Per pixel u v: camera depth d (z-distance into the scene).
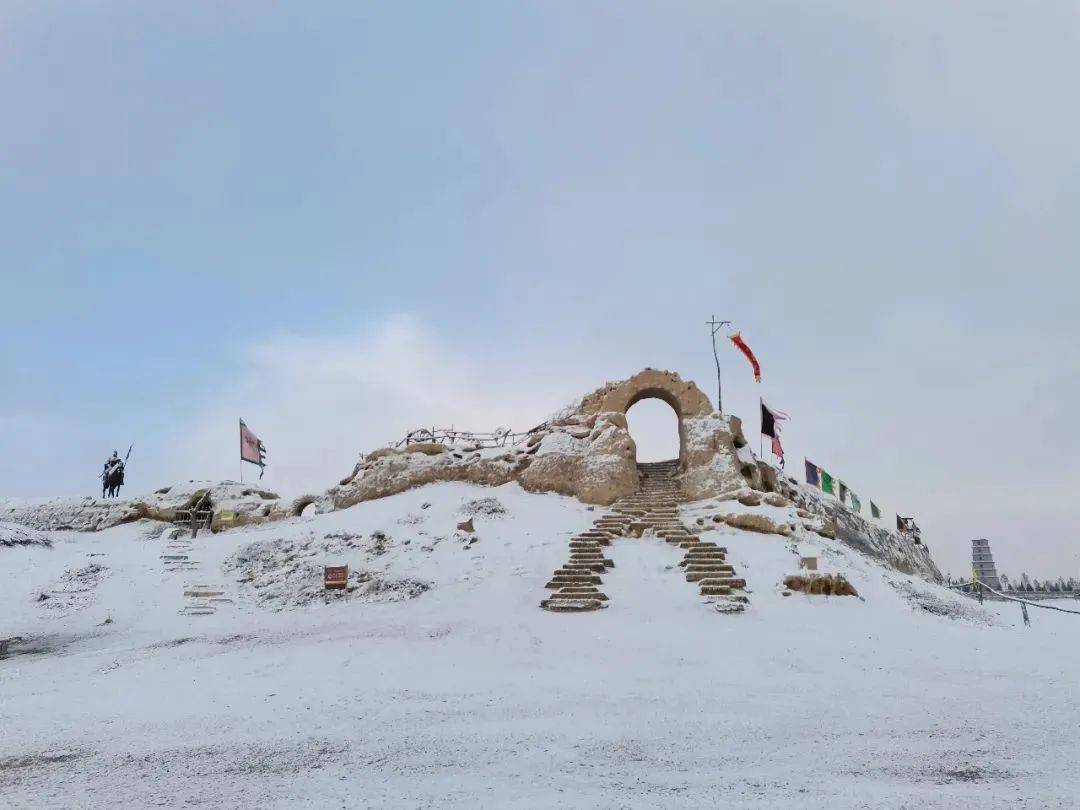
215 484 39.66
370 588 22.69
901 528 54.25
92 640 19.09
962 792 7.32
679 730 9.77
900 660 14.31
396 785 7.71
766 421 35.47
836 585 20.42
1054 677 12.88
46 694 12.94
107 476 41.91
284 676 13.68
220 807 7.12
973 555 69.50
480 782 7.79
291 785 7.75
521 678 13.09
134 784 7.85
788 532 25.30
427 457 35.00
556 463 31.38
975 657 14.66
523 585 21.88
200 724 10.41
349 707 11.23
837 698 11.43
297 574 24.80
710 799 7.21
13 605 22.09
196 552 28.17
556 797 7.29
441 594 21.94
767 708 10.86
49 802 7.32
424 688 12.43
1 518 38.50
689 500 29.72
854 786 7.55
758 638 16.31
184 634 19.16
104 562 26.53
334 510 34.84
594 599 20.00
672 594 20.59
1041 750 8.75
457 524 27.50
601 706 11.09
